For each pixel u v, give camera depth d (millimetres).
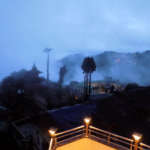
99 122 14500
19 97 23406
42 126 14203
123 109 16047
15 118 17422
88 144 6715
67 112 17828
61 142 6770
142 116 13539
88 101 22203
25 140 11219
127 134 11578
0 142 11750
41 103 22234
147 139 10516
